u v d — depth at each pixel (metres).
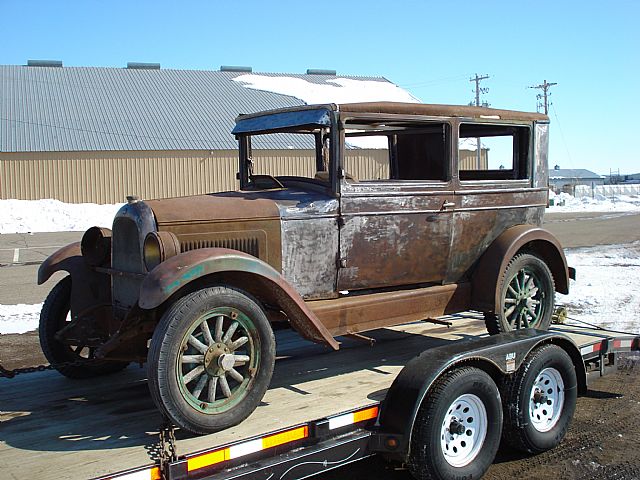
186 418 3.18
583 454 4.21
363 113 4.20
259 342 3.46
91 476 2.82
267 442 3.14
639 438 4.46
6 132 27.48
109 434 3.37
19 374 4.57
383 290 4.56
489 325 4.92
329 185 4.19
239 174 4.96
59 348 4.53
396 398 3.54
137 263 3.81
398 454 3.50
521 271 5.00
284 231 3.99
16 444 3.24
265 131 4.71
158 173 28.70
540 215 5.26
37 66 34.69
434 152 5.14
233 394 3.37
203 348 3.28
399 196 4.39
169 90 34.06
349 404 3.66
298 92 36.03
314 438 3.32
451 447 3.71
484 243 4.89
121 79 34.47
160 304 3.44
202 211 3.77
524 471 3.97
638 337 5.26
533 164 5.14
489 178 5.42
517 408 4.03
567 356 4.33
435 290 4.66
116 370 4.67
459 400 3.72
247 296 3.43
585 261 12.91
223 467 3.00
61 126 28.72
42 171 26.95
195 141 29.53
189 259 3.28
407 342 5.29
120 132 29.09
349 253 4.25
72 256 4.54
